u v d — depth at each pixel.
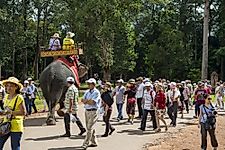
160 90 19.75
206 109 15.09
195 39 82.12
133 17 54.09
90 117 15.05
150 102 19.61
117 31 52.91
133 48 74.12
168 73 74.38
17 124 10.87
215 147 15.16
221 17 76.38
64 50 23.03
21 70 78.19
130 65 71.88
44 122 22.33
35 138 17.09
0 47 55.09
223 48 69.62
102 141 16.62
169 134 18.80
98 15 50.47
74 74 22.56
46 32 66.75
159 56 74.12
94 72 79.50
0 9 54.56
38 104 33.53
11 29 56.62
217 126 22.27
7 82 10.99
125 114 27.09
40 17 68.75
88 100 14.99
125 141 16.70
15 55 76.75
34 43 66.69
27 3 63.50
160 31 77.56
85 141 15.03
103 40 52.38
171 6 82.56
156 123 19.64
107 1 49.31
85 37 51.84
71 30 51.88
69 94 17.28
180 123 23.22
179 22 82.44
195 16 82.06
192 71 69.38
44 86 21.47
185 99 28.53
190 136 18.27
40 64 80.38
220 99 32.59
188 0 81.94
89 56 54.44
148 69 78.75
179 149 15.26
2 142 10.95
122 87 23.75
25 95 26.00
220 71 77.25
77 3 50.88
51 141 16.41
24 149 14.78
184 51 74.69
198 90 24.44
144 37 85.75
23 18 60.28
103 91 18.20
